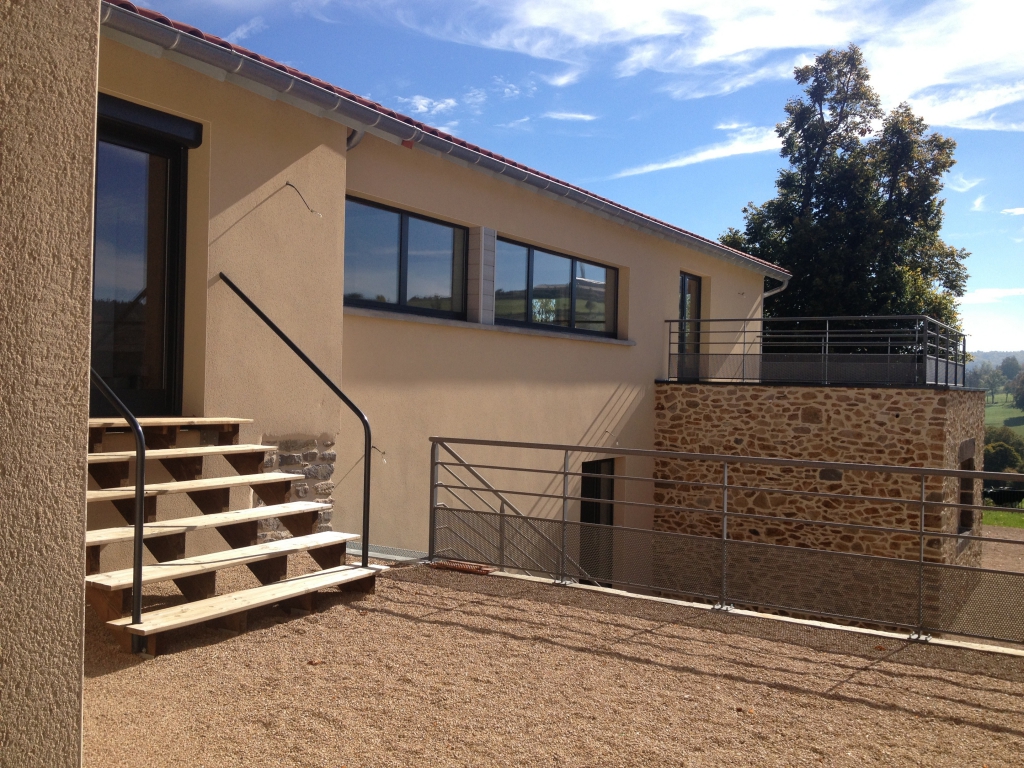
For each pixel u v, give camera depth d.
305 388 6.98
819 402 13.10
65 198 2.03
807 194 26.09
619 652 4.64
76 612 2.04
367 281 8.49
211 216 6.18
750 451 13.59
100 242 5.76
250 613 5.00
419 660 4.29
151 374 6.10
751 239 27.17
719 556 5.95
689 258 15.10
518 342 10.77
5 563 1.89
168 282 6.19
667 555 6.12
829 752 3.39
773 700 3.99
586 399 12.28
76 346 2.05
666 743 3.40
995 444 45.84
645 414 14.02
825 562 5.61
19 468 1.92
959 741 3.57
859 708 3.93
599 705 3.79
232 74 6.15
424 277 9.30
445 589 5.91
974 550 15.17
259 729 3.32
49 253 1.99
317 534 5.63
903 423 12.51
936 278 26.42
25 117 1.94
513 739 3.36
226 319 6.29
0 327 1.88
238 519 4.98
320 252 7.12
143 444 4.03
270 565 5.10
